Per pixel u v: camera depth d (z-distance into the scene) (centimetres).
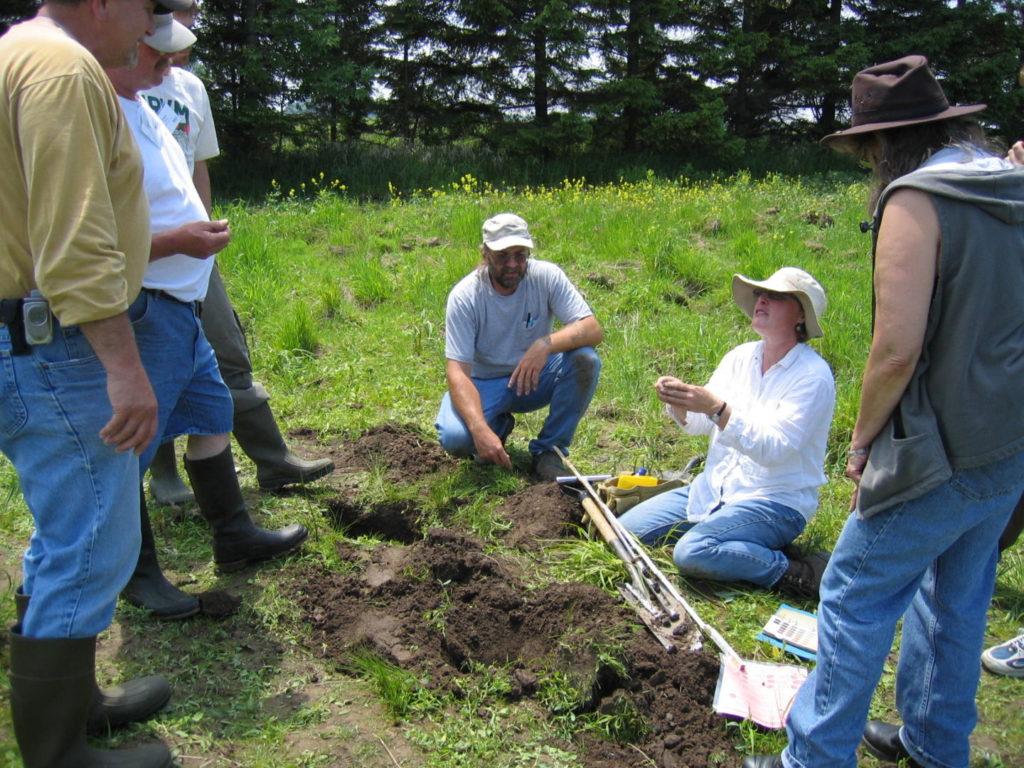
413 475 455
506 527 404
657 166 1689
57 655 229
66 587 229
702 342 639
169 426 327
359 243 923
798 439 349
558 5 1584
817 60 1756
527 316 466
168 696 283
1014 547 409
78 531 230
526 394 475
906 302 211
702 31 1847
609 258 848
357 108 1703
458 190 1373
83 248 205
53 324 219
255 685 299
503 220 434
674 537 391
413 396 563
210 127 393
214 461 344
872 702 306
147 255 238
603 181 1609
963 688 257
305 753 269
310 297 738
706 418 388
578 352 452
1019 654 326
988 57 1889
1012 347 214
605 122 1759
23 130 202
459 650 318
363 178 1424
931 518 224
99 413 225
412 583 353
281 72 1479
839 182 1517
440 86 1733
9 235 213
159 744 258
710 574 362
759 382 368
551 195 1295
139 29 227
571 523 401
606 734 282
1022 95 1811
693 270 784
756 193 1301
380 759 270
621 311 718
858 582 233
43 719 233
